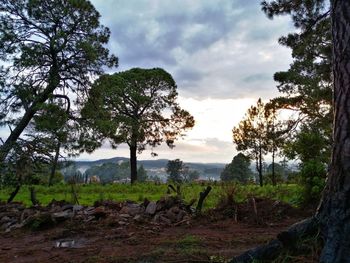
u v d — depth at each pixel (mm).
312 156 14555
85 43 24891
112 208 10523
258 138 37156
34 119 24125
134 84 43969
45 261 6043
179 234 7613
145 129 42031
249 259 4266
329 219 3865
